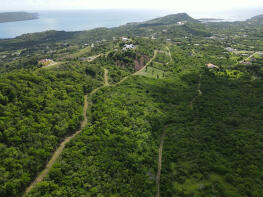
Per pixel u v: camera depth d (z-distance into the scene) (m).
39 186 50.38
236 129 81.94
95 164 60.88
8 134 58.38
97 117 84.50
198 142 75.00
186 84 134.62
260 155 64.81
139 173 61.34
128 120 83.50
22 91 77.12
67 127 74.75
